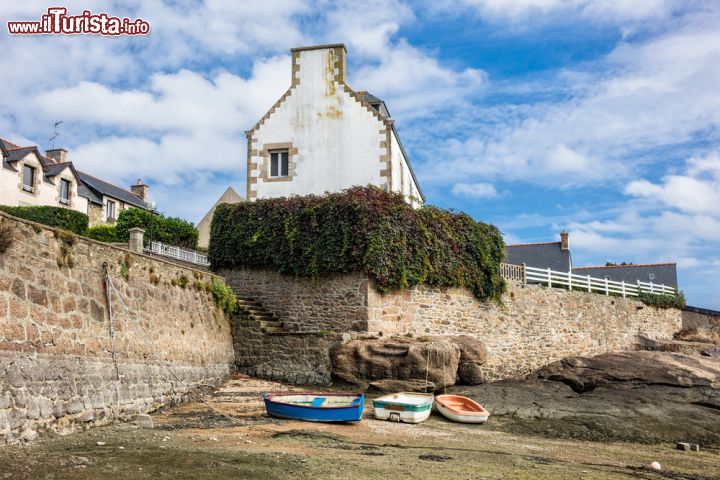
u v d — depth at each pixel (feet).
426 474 37.58
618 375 76.64
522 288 89.56
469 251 82.48
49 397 38.58
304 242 74.95
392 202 74.95
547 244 140.56
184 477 32.32
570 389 76.48
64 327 41.11
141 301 51.78
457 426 59.26
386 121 85.25
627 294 110.32
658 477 43.80
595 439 60.13
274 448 41.81
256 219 78.64
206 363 63.46
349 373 68.44
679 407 69.51
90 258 45.21
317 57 88.74
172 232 109.40
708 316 130.41
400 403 57.21
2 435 34.30
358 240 72.38
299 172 86.28
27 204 116.67
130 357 48.85
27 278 38.06
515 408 66.74
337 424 53.67
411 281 74.95
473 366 73.41
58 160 142.82
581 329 97.81
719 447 60.80
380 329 72.23
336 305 73.00
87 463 33.14
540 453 49.88
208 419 50.72
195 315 62.23
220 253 79.46
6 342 35.55
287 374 70.18
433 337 74.02
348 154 85.51
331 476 35.01
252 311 73.61
